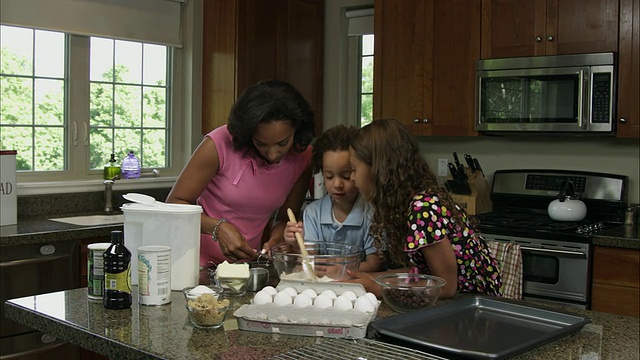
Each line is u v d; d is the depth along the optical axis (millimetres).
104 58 4043
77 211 3838
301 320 1350
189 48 4410
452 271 1704
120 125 4160
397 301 1543
